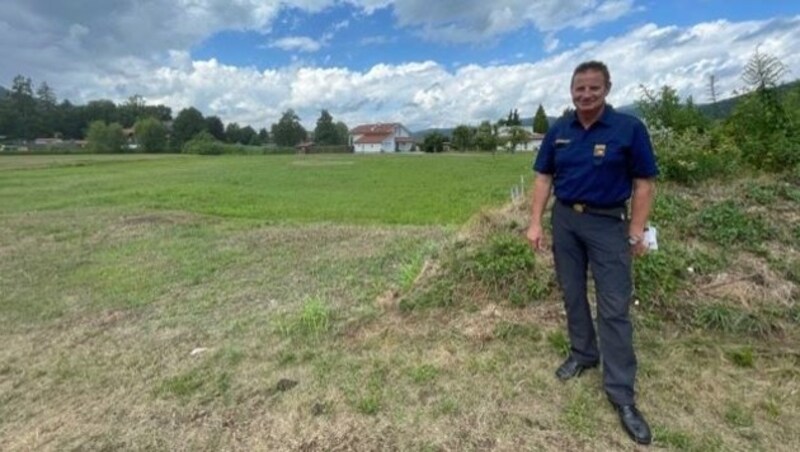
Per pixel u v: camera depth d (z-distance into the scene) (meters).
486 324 3.39
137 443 2.58
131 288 5.51
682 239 3.96
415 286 4.07
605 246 2.40
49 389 3.27
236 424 2.65
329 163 37.78
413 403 2.65
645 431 2.27
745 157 5.10
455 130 68.88
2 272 6.41
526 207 4.96
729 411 2.44
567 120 2.51
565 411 2.49
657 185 4.82
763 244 3.82
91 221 9.91
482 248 4.14
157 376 3.28
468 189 16.70
